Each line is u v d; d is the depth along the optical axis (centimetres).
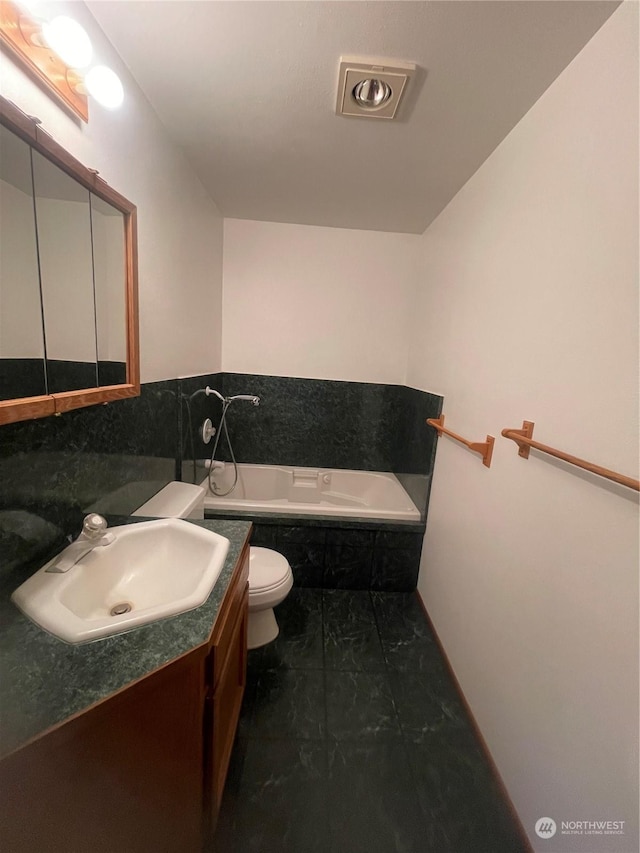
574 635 88
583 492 87
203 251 209
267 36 102
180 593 100
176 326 172
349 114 133
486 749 124
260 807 106
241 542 115
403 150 154
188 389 193
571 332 94
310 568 211
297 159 168
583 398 89
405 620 191
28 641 71
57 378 94
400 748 126
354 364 275
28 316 84
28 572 87
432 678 155
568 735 88
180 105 133
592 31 92
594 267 87
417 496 222
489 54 103
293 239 257
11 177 77
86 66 88
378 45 103
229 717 109
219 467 256
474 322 157
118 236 113
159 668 67
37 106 80
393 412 281
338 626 183
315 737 128
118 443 126
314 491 280
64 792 59
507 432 112
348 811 107
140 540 113
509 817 108
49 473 92
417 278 259
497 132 136
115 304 115
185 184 174
